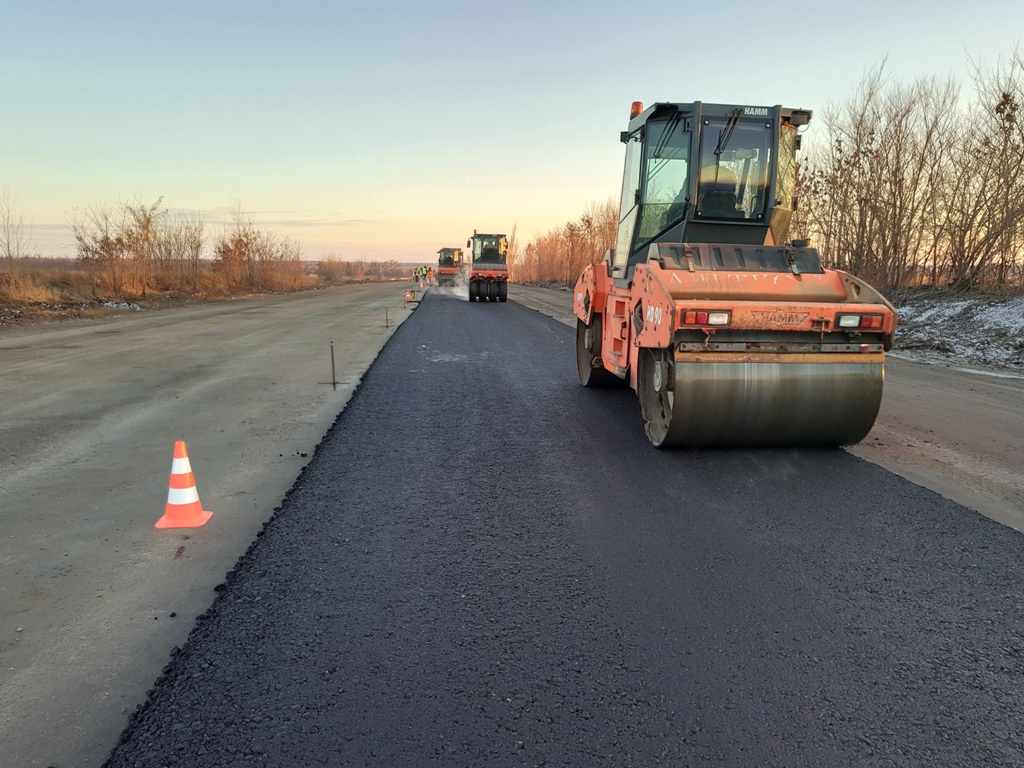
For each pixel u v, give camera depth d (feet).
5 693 8.21
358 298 110.52
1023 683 8.26
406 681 8.30
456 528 13.23
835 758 6.98
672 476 16.37
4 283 71.61
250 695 8.05
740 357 16.78
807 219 69.77
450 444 19.52
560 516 13.82
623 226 24.93
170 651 9.09
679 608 10.07
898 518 13.58
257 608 10.17
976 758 6.98
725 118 20.17
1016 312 44.14
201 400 26.22
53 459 18.45
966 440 19.60
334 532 13.06
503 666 8.61
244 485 16.11
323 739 7.27
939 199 58.85
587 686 8.18
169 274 111.65
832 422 17.30
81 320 64.75
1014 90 50.37
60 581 11.23
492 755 7.00
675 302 16.29
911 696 8.01
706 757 6.98
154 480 16.62
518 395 27.09
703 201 20.40
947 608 10.08
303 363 35.99
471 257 100.01
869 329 16.84
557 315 71.87
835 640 9.21
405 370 33.50
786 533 12.86
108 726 7.58
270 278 149.18
